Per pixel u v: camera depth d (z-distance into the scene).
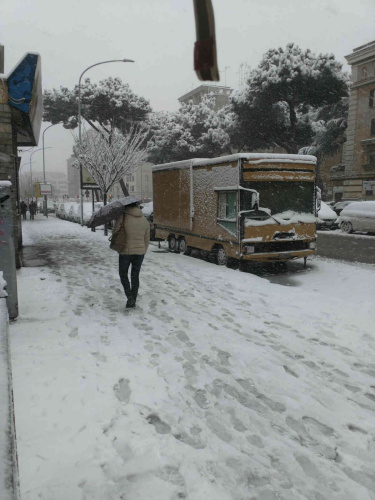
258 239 10.07
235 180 10.16
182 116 45.06
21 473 2.45
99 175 20.44
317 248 15.27
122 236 6.25
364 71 36.41
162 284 8.20
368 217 19.56
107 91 37.16
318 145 38.75
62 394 3.43
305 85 30.72
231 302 6.86
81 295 7.11
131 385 3.65
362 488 2.45
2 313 2.86
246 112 33.94
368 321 5.83
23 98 8.57
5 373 1.83
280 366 4.23
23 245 15.32
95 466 2.54
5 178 8.80
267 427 3.10
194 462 2.62
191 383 3.78
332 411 3.38
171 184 13.75
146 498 2.28
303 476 2.54
